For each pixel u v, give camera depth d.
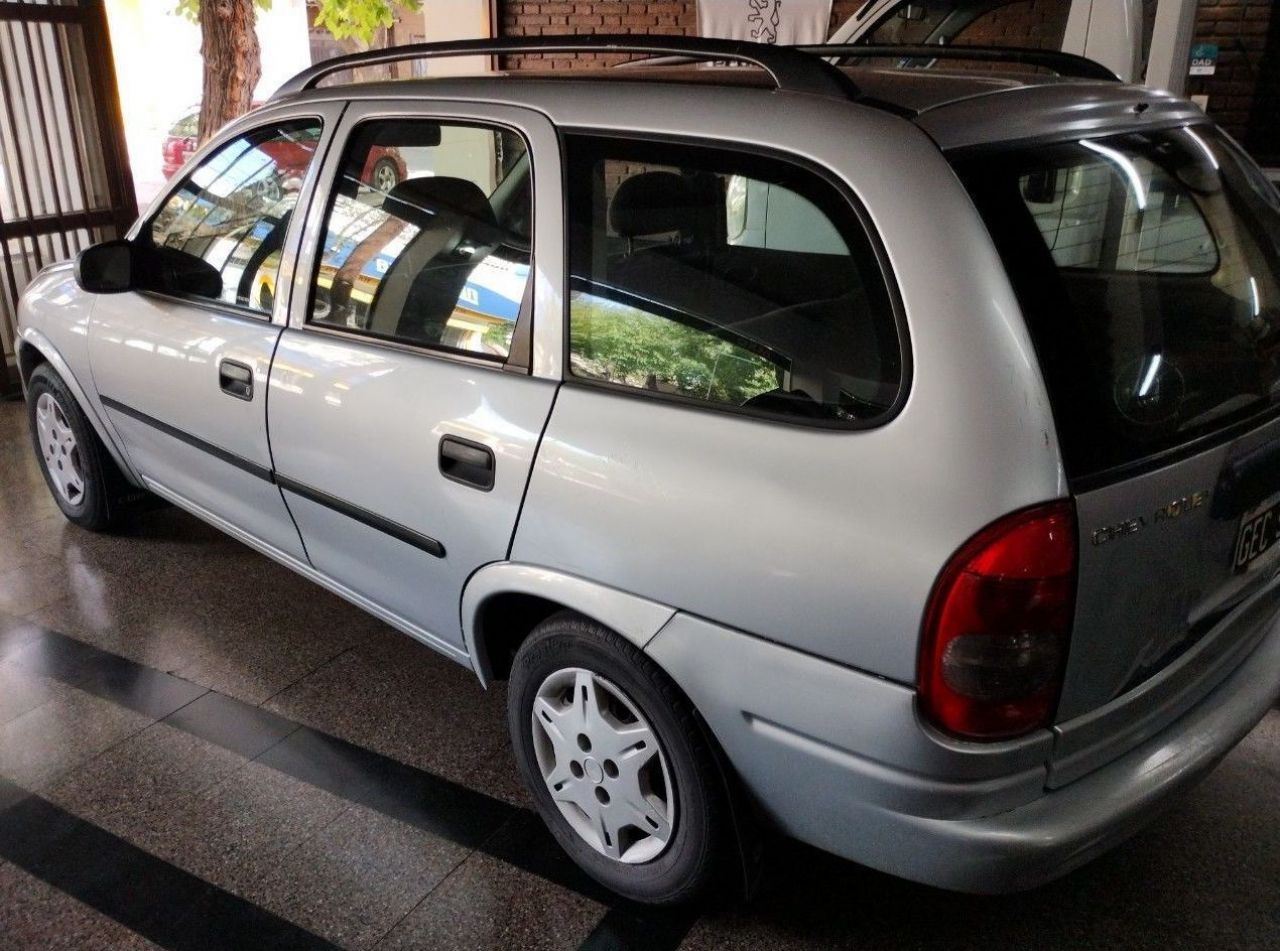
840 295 1.69
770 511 1.70
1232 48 7.02
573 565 2.00
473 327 2.25
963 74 2.12
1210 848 2.38
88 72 5.99
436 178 2.38
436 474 2.26
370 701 2.99
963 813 1.67
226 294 2.96
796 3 8.21
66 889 2.29
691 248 1.89
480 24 8.90
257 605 3.54
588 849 2.25
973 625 1.55
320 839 2.43
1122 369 1.67
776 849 2.39
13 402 5.80
